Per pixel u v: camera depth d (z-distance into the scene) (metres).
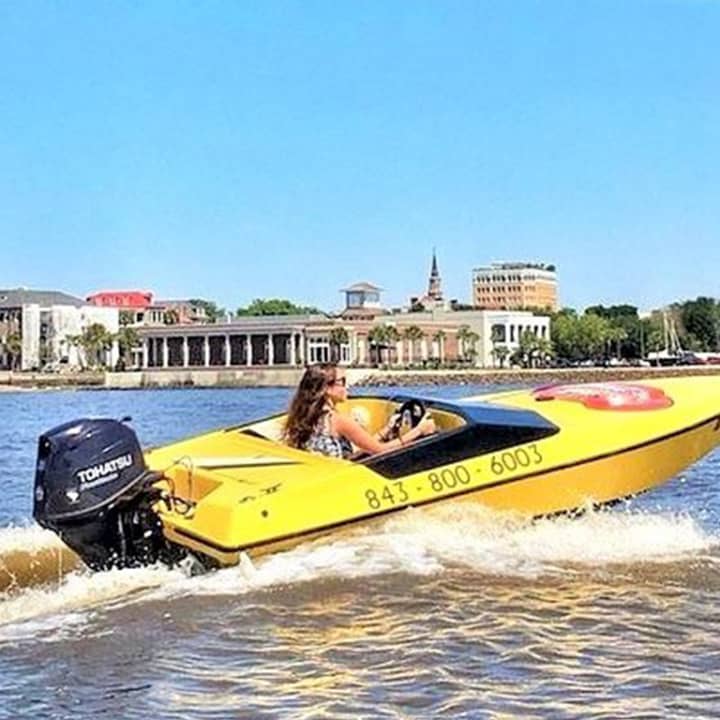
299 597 7.43
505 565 8.23
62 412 57.47
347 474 8.38
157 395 105.44
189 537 7.94
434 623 6.92
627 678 5.87
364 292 164.00
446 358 158.88
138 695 5.75
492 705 5.51
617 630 6.75
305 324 148.12
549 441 9.12
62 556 8.96
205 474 8.59
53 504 7.79
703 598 7.46
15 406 71.25
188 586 7.68
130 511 7.94
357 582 7.74
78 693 5.79
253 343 150.75
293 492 8.13
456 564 8.20
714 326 179.62
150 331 155.38
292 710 5.50
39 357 170.00
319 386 9.20
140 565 8.07
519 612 7.14
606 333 170.50
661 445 9.55
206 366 150.50
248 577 7.81
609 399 9.84
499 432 8.98
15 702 5.66
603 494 9.33
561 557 8.49
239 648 6.49
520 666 6.11
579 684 5.79
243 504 7.96
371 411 10.19
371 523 8.36
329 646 6.50
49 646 6.56
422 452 8.66
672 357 163.12
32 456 22.91
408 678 5.94
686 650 6.35
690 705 5.46
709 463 16.52
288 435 9.27
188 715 5.45
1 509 13.77
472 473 8.75
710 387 10.43
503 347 162.75
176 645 6.55
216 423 40.22
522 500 8.95
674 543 8.97
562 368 151.62
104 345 163.38
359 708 5.51
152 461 9.26
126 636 6.72
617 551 8.70
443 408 9.37
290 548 8.08
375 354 151.88
